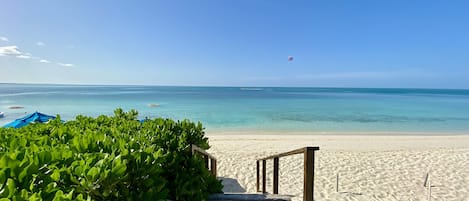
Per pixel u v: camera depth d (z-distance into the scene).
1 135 2.77
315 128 17.89
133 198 1.86
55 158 1.69
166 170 2.77
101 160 1.69
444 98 57.72
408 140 13.12
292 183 6.45
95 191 1.57
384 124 19.64
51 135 3.02
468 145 11.58
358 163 8.09
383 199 5.54
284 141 12.53
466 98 57.59
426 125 19.28
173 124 4.87
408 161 8.32
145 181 1.99
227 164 8.00
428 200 5.49
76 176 1.57
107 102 38.59
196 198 2.74
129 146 2.30
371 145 11.36
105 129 3.71
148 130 3.75
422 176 6.93
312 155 2.92
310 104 36.41
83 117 4.82
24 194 1.13
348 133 16.08
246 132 16.27
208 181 3.15
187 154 3.39
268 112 26.55
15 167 1.37
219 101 41.69
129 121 4.63
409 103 40.22
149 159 2.05
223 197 3.06
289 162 8.07
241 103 37.72
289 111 27.55
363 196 5.68
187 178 2.84
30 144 2.22
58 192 1.15
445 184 6.38
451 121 21.27
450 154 9.23
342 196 5.68
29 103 36.38
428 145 11.47
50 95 58.62
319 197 5.62
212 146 11.03
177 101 41.28
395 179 6.71
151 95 61.06
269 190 5.98
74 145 2.16
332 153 9.38
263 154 9.25
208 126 18.61
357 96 62.88
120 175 1.68
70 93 70.06
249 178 6.84
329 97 56.53
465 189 6.07
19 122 10.80
